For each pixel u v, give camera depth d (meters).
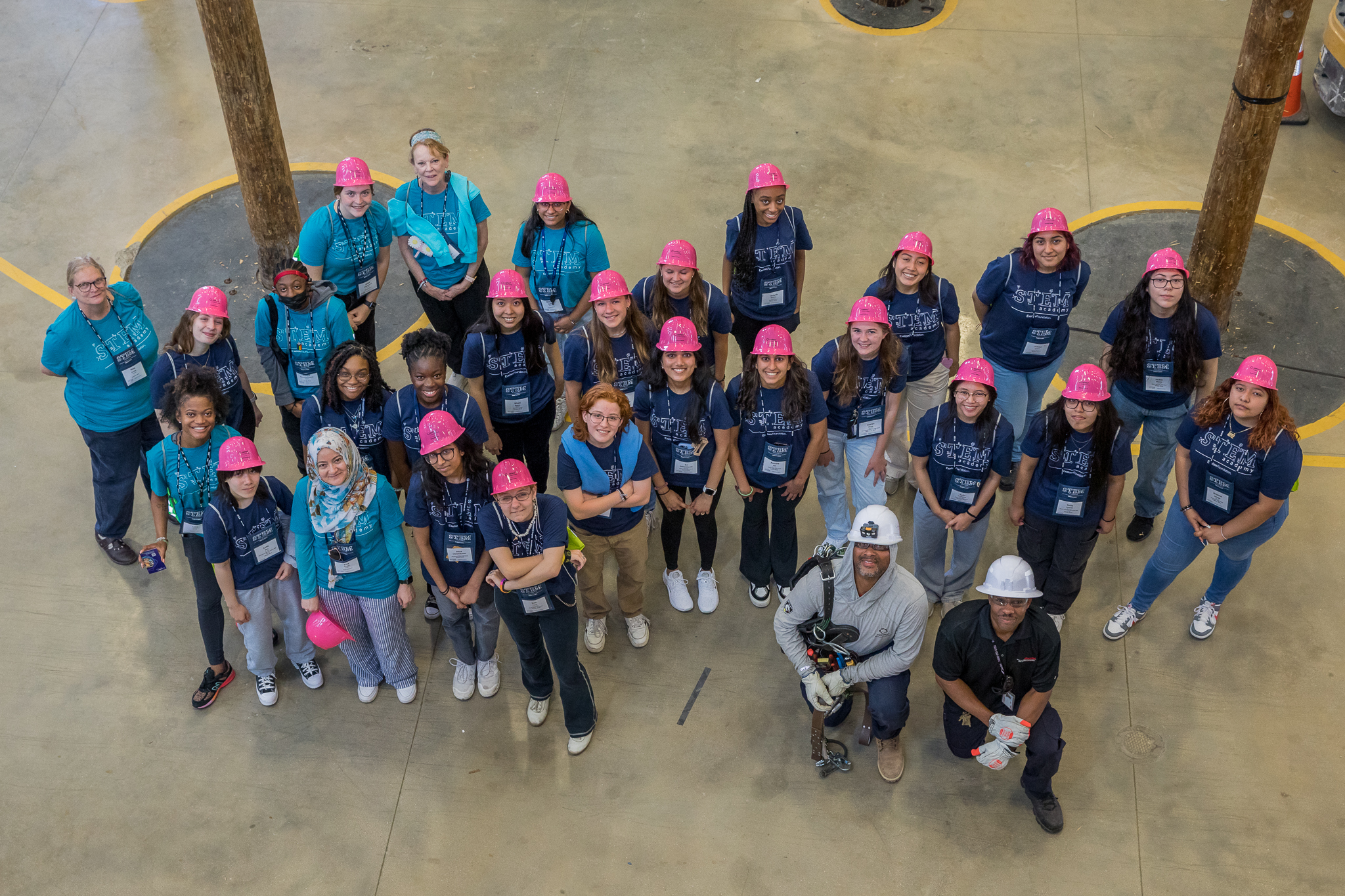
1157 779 5.37
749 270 6.32
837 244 8.40
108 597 6.33
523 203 8.81
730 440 5.48
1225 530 5.26
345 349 5.36
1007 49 10.21
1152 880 5.01
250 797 5.43
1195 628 5.92
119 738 5.68
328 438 4.94
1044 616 4.73
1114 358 5.90
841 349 5.52
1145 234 8.45
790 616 4.96
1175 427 5.97
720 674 5.91
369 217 6.51
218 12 6.96
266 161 7.68
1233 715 5.62
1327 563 6.25
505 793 5.42
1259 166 6.82
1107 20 10.49
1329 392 7.24
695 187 8.92
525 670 5.48
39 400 7.42
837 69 10.06
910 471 6.73
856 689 5.46
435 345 5.21
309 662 5.82
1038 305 5.92
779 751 5.55
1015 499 5.55
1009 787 5.38
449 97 9.88
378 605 5.42
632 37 10.48
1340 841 5.11
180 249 8.61
